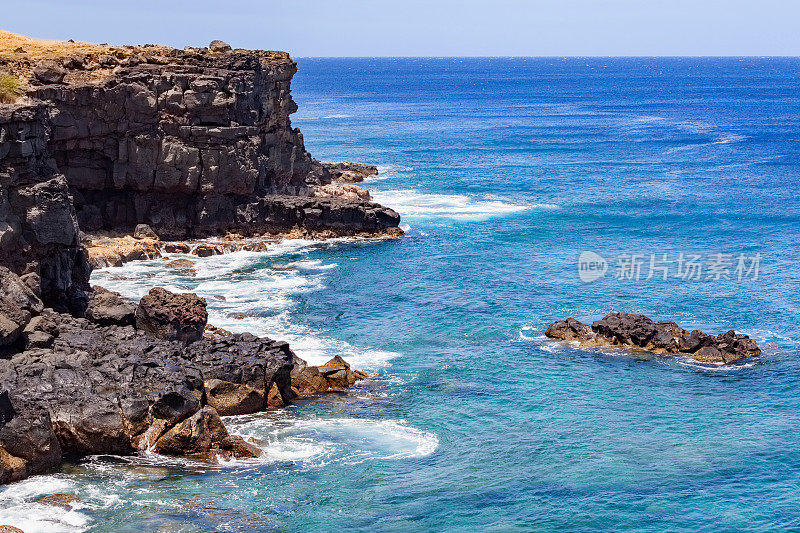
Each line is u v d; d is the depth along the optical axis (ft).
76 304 166.30
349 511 114.42
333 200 284.00
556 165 453.99
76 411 125.08
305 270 239.71
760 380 165.27
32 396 125.59
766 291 223.30
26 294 146.20
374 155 485.15
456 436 139.85
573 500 119.85
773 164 456.45
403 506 116.47
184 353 144.97
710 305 212.02
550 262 253.65
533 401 154.92
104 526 107.55
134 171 250.98
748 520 115.24
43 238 158.30
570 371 169.37
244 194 269.85
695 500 120.47
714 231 295.07
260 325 192.24
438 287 226.17
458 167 441.68
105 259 232.73
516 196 360.89
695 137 588.91
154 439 127.54
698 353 176.86
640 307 210.79
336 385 157.99
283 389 150.20
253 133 265.95
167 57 260.21
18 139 154.10
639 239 284.82
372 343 184.03
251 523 110.52
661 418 148.56
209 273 233.55
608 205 342.03
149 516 110.32
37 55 242.17
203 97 253.44
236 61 268.21
